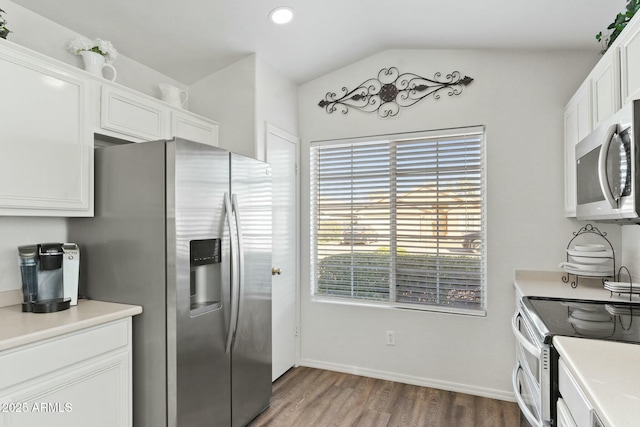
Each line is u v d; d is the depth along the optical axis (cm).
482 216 274
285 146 307
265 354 244
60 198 177
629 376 95
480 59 274
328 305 317
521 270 259
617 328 136
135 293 185
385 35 273
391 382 291
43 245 174
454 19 235
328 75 321
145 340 182
